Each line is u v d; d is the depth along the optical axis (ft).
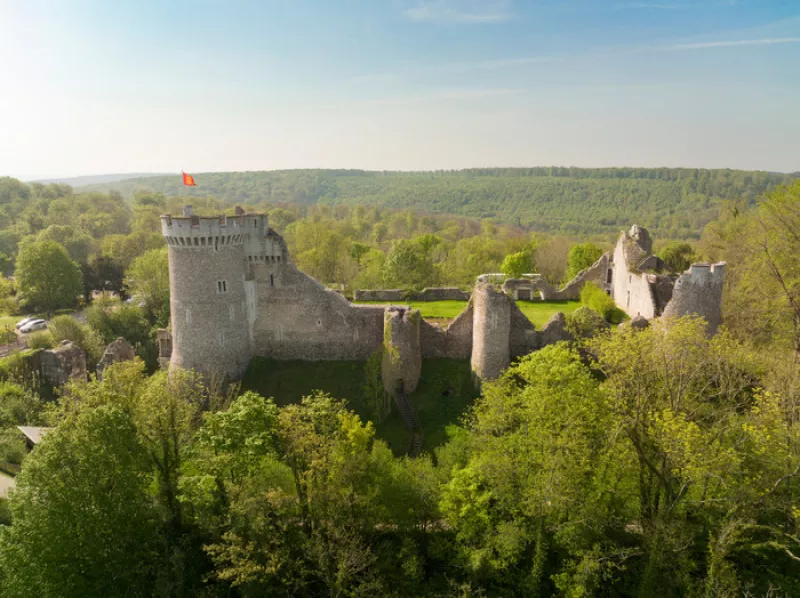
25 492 103.40
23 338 271.28
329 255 359.87
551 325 174.29
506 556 108.58
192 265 166.81
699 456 92.12
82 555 105.19
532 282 261.44
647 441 108.37
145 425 117.91
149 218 490.49
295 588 106.93
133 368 126.62
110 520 106.63
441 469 127.54
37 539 100.89
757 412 102.06
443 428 157.48
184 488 111.86
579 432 109.60
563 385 117.60
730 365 127.65
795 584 100.12
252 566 99.81
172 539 116.37
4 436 160.04
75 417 115.75
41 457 104.32
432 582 113.39
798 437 99.30
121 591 108.99
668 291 183.93
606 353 115.24
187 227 162.91
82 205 558.56
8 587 98.68
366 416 165.89
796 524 93.91
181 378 138.51
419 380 176.55
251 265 187.32
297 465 112.27
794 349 151.64
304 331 190.08
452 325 183.83
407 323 168.76
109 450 106.32
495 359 165.78
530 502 105.40
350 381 179.83
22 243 393.09
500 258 409.90
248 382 181.06
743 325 177.88
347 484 113.60
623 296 223.10
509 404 124.36
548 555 113.80
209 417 117.60
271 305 189.47
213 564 114.21
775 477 98.48
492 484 115.85
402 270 297.33
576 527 106.01
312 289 187.32
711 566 93.76
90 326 256.73
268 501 110.22
